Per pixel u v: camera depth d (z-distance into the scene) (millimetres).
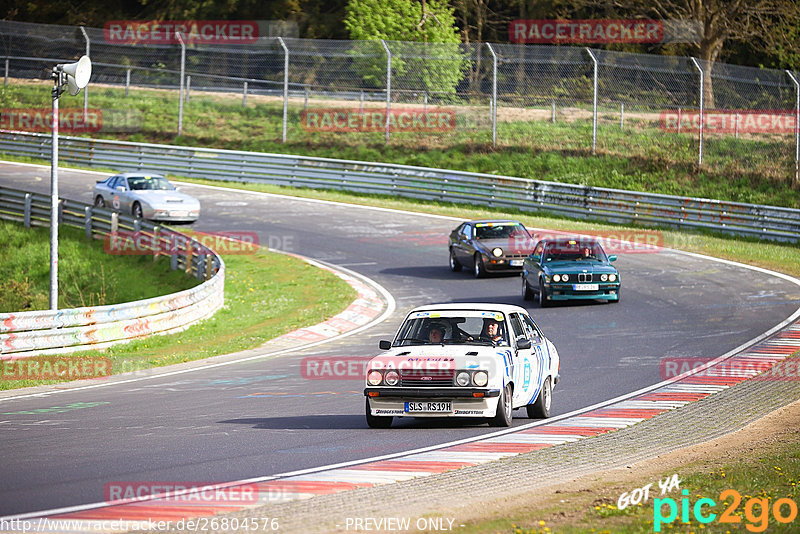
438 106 193000
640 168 160875
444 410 43438
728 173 155750
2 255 117000
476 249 104750
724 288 95000
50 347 71438
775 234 124562
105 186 133250
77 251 115562
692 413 48281
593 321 81125
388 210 147500
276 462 37125
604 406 50938
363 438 42344
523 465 36531
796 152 152250
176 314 82750
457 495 31344
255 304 95312
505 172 165875
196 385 59656
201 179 171250
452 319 47594
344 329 83250
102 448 40031
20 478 34281
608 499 30328
